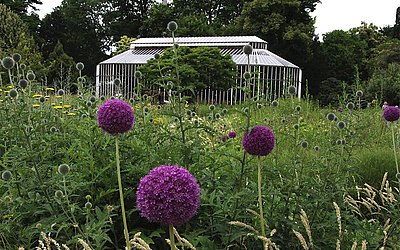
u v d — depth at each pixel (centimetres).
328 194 374
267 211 372
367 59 4219
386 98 2109
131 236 360
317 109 1485
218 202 353
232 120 1005
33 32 5031
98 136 409
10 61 507
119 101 281
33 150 378
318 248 335
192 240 334
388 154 755
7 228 325
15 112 401
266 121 695
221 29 4441
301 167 412
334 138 541
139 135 438
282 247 357
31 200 357
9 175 353
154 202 221
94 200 381
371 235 383
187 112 562
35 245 362
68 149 426
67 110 716
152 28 4947
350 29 4678
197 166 392
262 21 4144
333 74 4219
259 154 306
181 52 2139
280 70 2598
